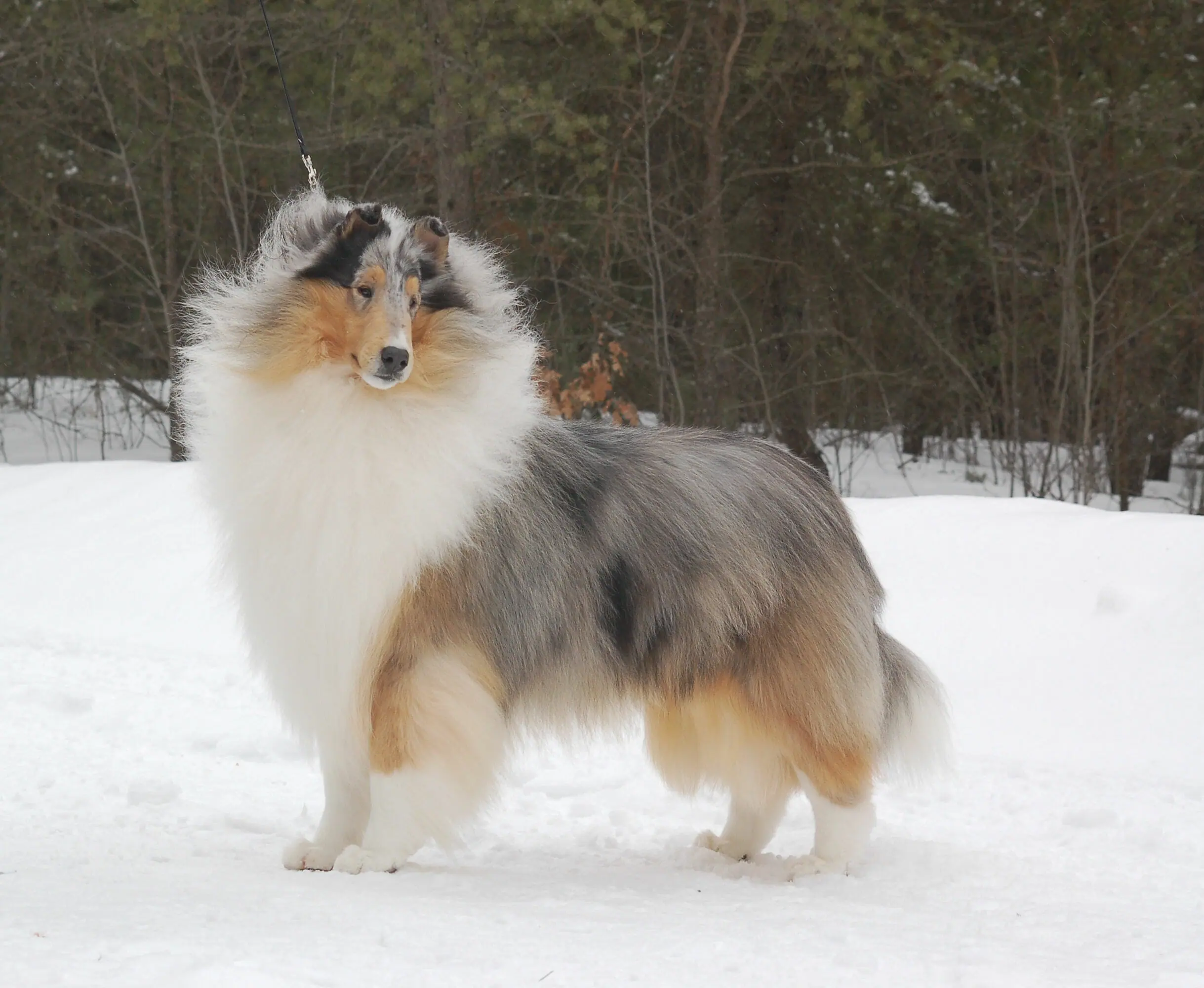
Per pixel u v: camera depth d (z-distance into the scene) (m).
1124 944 4.75
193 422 5.89
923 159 20.75
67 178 24.00
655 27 17.78
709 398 20.39
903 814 7.09
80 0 21.38
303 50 19.91
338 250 5.36
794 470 6.26
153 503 13.70
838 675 5.96
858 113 17.92
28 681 9.45
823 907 5.20
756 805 6.22
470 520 5.48
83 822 6.46
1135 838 6.61
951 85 18.52
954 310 23.39
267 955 3.83
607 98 20.61
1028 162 20.23
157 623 11.31
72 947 3.76
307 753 5.76
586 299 22.97
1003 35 19.66
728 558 5.89
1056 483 21.27
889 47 18.12
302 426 5.39
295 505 5.39
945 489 22.33
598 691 5.84
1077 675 9.05
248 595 5.57
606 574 5.78
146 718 8.67
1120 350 20.73
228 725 8.55
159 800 6.95
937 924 4.99
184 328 6.04
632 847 6.49
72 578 12.19
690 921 4.82
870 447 25.39
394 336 5.23
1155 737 8.21
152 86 22.58
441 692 5.41
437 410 5.46
